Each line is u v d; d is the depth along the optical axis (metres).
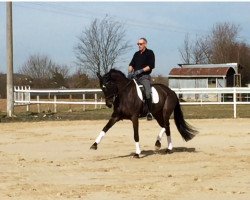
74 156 13.09
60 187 9.08
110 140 16.53
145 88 12.60
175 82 62.38
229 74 61.38
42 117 26.22
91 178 9.98
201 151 13.83
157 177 10.05
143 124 22.44
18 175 10.35
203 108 35.94
